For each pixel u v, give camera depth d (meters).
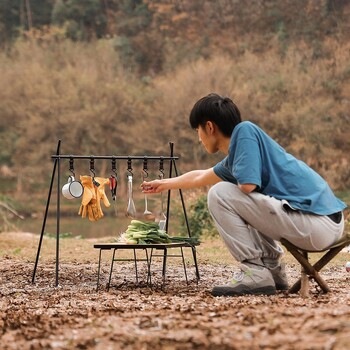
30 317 4.37
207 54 52.88
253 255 5.17
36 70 49.88
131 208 6.37
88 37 57.59
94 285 6.71
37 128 47.75
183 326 3.73
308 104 43.41
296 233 4.98
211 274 7.63
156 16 56.09
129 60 54.44
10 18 59.53
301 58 48.03
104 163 47.38
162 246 5.84
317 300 4.73
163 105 46.22
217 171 5.58
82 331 3.75
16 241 12.79
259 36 52.06
